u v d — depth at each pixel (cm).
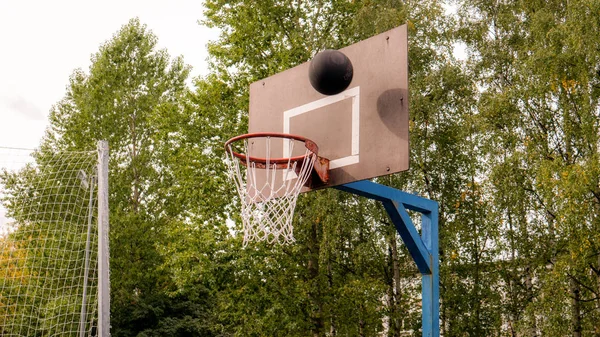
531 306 1409
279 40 1770
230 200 1689
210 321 2500
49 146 2641
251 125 810
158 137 1839
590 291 1514
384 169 660
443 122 1775
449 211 1786
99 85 2719
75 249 1809
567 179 1300
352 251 1722
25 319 1555
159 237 2511
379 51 693
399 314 1702
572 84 1454
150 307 2464
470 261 1741
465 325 1648
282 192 739
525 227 1599
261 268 1595
